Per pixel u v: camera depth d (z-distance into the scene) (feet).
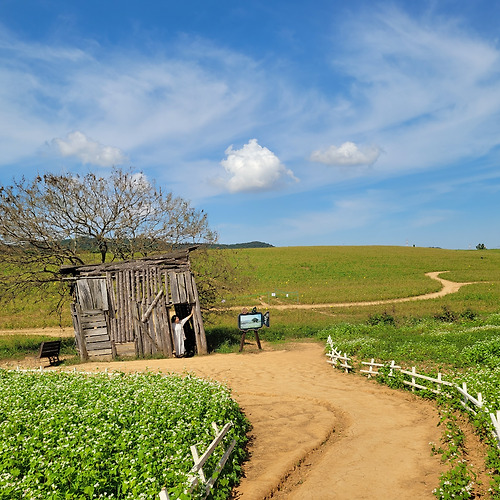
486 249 442.91
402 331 94.68
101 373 57.26
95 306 81.56
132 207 94.32
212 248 100.22
